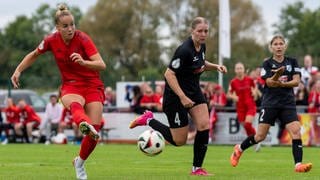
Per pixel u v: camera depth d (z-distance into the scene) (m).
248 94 43.88
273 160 33.47
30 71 121.12
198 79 23.62
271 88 25.97
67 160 33.84
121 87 69.56
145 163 31.45
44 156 37.09
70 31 20.86
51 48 21.58
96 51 21.20
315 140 49.22
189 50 22.89
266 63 26.02
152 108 53.31
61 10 20.94
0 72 144.00
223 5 56.00
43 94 83.38
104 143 55.00
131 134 54.97
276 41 25.88
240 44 144.50
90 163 31.50
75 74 21.34
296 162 25.48
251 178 23.23
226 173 25.59
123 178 23.42
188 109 23.77
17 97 68.00
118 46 149.75
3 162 32.44
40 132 56.84
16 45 160.75
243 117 44.41
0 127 57.09
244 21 146.12
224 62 60.00
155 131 24.08
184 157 36.00
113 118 55.56
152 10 150.62
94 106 21.22
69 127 56.59
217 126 52.00
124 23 149.75
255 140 26.64
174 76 23.05
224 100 52.03
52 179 23.14
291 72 25.83
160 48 151.25
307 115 49.38
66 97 20.98
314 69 51.06
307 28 146.00
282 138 49.75
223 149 43.94
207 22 23.17
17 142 57.19
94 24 149.50
